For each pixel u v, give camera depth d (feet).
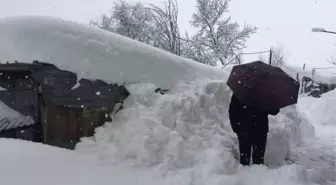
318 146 18.97
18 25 11.61
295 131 17.93
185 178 10.14
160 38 50.01
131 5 52.65
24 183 8.77
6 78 12.80
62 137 11.90
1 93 12.94
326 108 33.37
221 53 70.74
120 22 53.16
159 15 49.78
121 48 13.53
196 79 16.49
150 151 11.07
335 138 22.68
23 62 11.02
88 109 12.25
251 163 12.73
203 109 13.87
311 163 14.61
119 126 12.30
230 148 12.39
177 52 50.14
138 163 10.85
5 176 8.89
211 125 13.42
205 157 11.39
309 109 39.73
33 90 12.00
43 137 11.93
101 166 10.44
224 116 14.42
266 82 11.16
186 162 11.22
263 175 10.94
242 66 12.32
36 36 11.39
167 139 11.59
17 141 11.30
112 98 12.84
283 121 15.98
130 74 13.39
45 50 11.26
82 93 11.92
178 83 15.34
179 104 13.15
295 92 11.27
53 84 11.34
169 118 12.51
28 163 9.77
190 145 11.93
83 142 11.66
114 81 12.75
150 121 11.84
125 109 12.78
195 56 60.08
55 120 11.88
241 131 11.98
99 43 12.68
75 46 11.89
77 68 11.72
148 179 10.00
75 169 9.98
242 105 11.90
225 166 10.98
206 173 10.55
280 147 13.92
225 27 73.67
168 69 15.28
